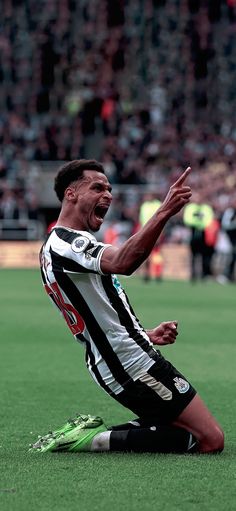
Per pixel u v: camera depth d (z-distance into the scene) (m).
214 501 10.23
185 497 10.38
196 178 68.75
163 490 10.67
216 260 60.72
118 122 75.56
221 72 79.44
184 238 64.94
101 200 12.43
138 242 11.46
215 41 80.38
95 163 12.52
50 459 12.30
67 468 11.75
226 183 65.94
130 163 71.75
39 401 17.81
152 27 81.50
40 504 10.09
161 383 12.39
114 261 11.73
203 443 12.55
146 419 12.75
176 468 11.75
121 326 12.40
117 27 81.88
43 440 12.96
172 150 73.38
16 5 81.88
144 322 32.28
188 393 12.52
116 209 67.06
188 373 21.52
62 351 25.28
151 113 76.75
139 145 73.81
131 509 9.90
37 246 69.50
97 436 12.67
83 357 24.17
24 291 47.41
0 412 16.59
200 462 12.10
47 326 31.45
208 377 20.95
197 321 33.00
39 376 21.08
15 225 69.50
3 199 69.75
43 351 25.28
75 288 12.28
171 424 12.62
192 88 78.94
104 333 12.38
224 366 22.67
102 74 79.75
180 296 44.91
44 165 72.75
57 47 80.38
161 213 11.36
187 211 55.44
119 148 73.19
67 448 12.73
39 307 38.44
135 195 67.75
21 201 69.88
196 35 80.31
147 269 55.81
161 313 35.81
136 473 11.48
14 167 72.06
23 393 18.75
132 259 11.57
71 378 20.78
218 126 76.31
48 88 78.56
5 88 78.31
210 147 73.88
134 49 80.94
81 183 12.41
